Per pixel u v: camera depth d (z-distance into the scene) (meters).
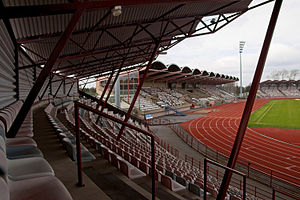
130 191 3.89
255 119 34.28
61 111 15.97
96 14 8.69
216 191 7.17
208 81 81.19
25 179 2.41
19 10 4.05
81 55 10.53
